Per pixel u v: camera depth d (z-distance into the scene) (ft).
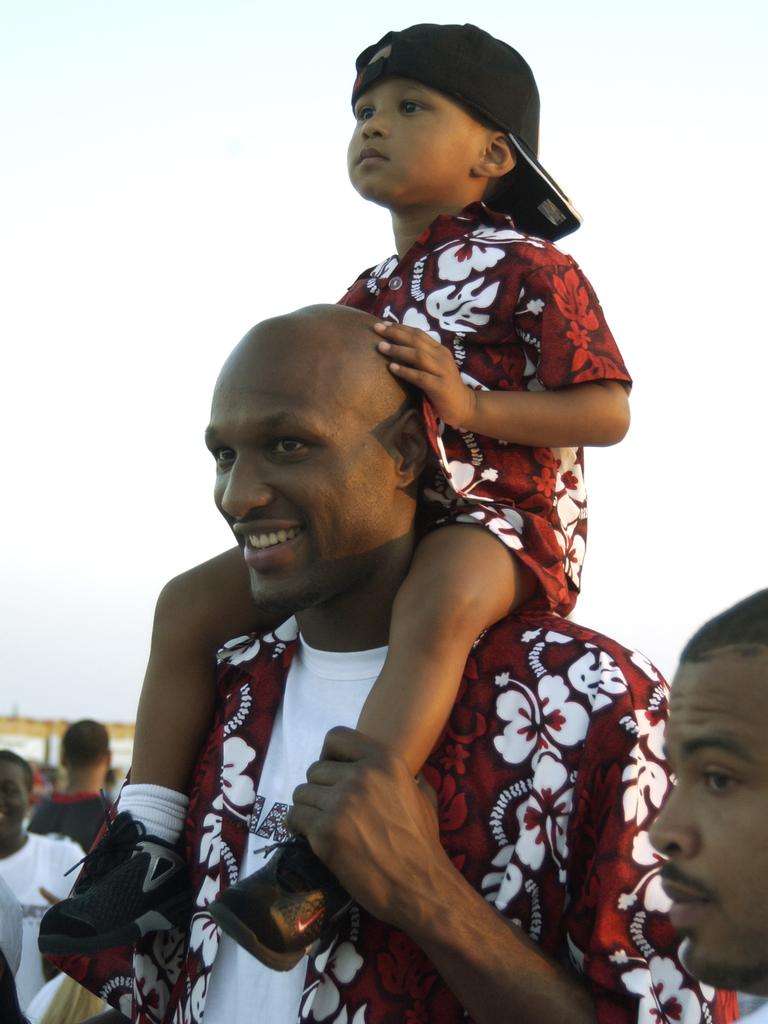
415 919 6.45
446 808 7.00
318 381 7.05
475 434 7.81
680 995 6.60
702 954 4.52
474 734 7.13
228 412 7.13
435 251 8.54
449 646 7.01
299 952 6.48
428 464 7.54
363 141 9.24
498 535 7.39
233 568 8.12
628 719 6.89
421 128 9.08
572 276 8.29
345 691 7.47
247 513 7.06
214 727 8.03
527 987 6.48
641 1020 6.44
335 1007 6.81
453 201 9.23
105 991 8.50
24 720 35.22
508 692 7.19
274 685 7.76
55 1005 12.93
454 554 7.26
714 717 4.57
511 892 6.81
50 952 7.59
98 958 8.52
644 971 6.55
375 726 6.86
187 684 8.07
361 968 6.85
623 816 6.73
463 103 9.13
